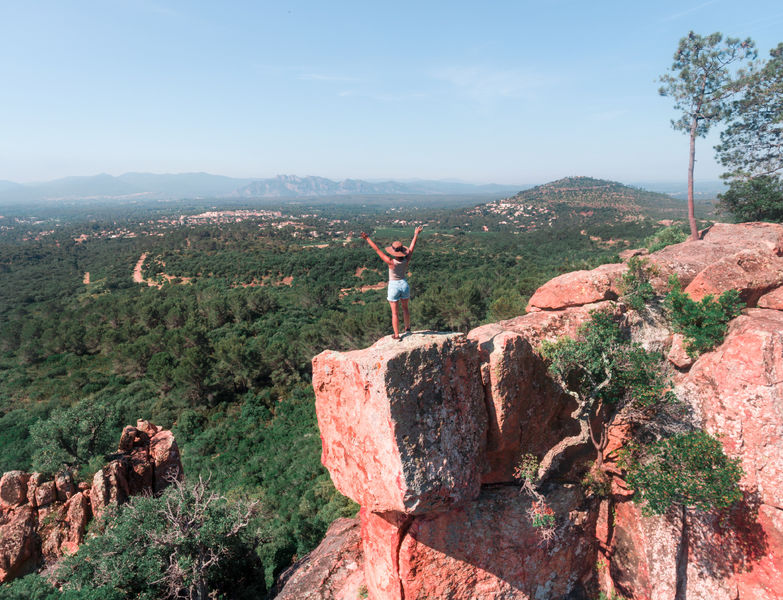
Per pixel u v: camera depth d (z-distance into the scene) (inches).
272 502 1023.0
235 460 1298.0
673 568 398.3
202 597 599.2
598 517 445.4
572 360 404.2
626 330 494.3
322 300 3184.1
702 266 542.9
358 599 477.1
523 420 403.5
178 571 570.9
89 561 588.1
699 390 422.0
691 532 402.0
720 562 389.1
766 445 374.6
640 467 394.9
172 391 1745.8
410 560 371.2
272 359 1841.8
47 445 842.2
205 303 2908.5
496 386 363.9
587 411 409.1
